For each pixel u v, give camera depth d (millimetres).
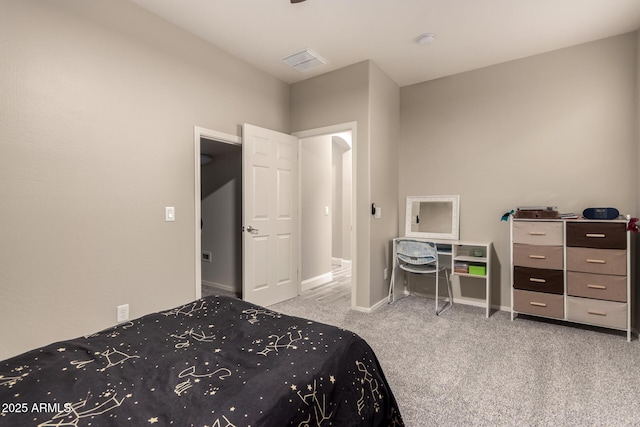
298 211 3902
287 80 3807
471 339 2594
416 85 3918
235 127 3209
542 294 2879
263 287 3438
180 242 2719
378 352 2359
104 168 2242
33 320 1934
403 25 2686
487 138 3469
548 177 3154
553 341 2545
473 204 3559
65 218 2059
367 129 3305
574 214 2926
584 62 2969
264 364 1100
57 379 986
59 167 2029
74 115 2092
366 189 3332
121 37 2326
